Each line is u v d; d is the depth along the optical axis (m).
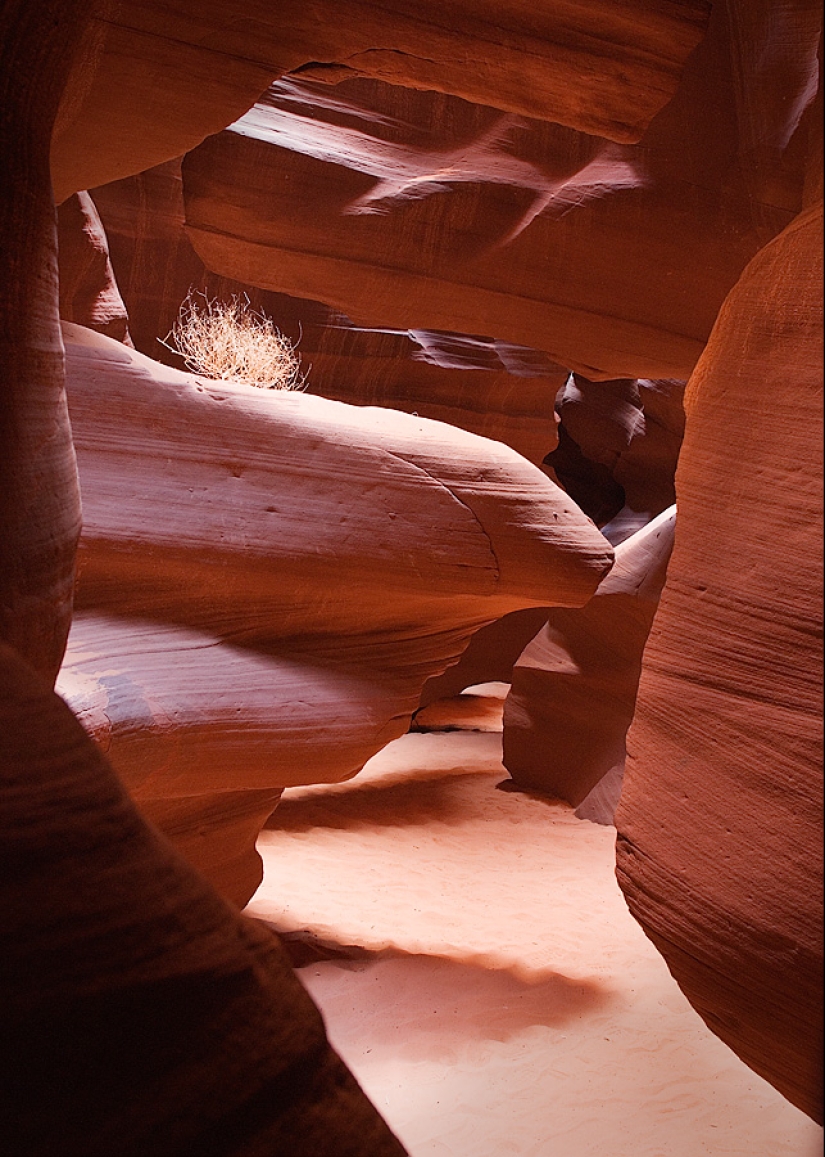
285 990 0.91
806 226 2.57
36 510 2.75
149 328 11.34
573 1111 4.59
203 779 5.05
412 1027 5.40
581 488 17.36
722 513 2.71
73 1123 0.72
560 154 7.54
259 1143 0.81
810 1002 2.35
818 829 2.30
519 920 7.27
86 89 4.63
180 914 0.85
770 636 2.48
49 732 0.86
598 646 10.40
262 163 7.27
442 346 12.68
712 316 7.59
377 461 5.50
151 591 4.97
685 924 2.65
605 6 4.72
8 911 0.74
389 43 4.80
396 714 5.64
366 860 8.63
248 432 5.24
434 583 5.50
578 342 7.91
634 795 2.89
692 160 7.27
